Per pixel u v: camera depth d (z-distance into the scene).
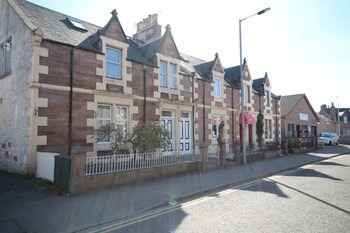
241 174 11.66
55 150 10.55
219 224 5.54
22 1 12.66
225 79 21.98
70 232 5.30
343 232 4.99
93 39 12.77
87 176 8.30
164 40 15.71
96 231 5.36
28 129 10.15
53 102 10.62
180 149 16.27
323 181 10.24
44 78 10.43
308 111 35.94
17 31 11.57
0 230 5.32
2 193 7.99
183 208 6.89
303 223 5.50
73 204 7.02
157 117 14.79
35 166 9.98
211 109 18.69
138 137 11.02
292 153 21.83
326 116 56.12
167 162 11.37
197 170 12.47
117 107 13.10
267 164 15.07
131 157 9.88
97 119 12.23
